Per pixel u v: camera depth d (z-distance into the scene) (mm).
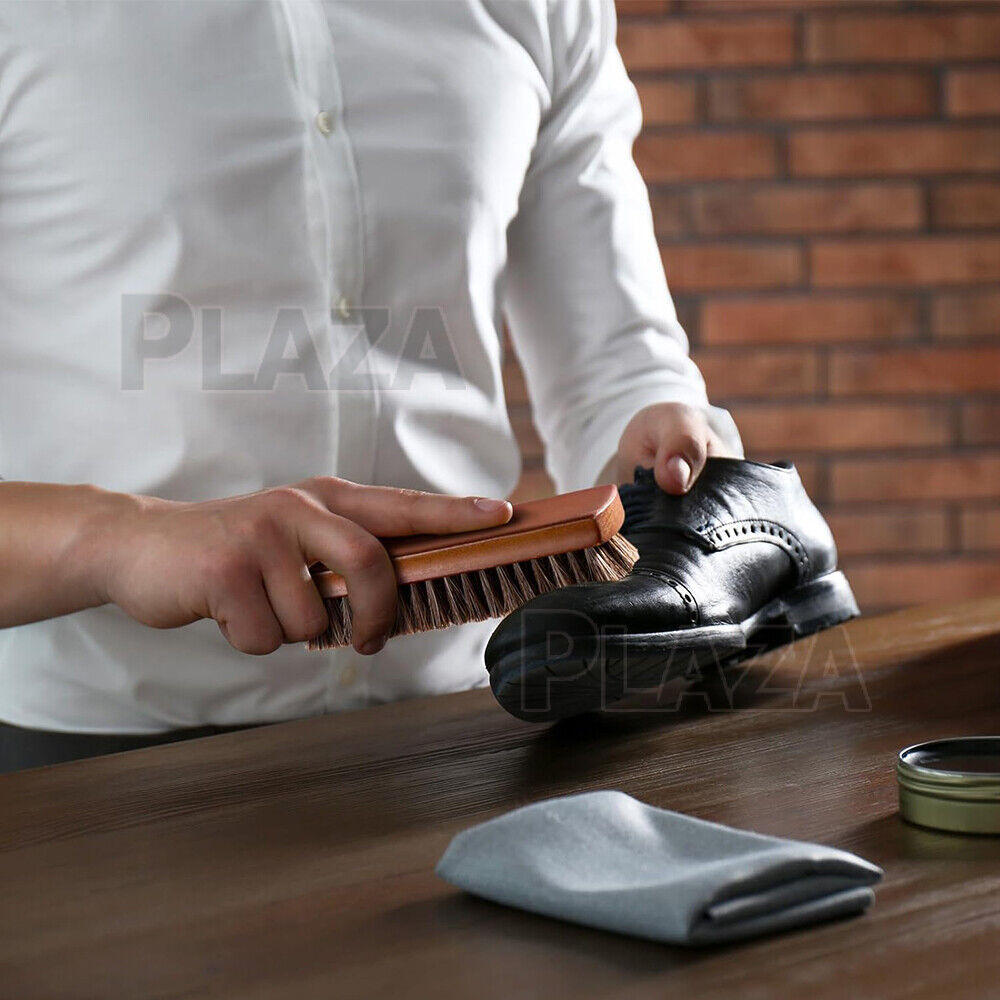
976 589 2375
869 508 2375
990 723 699
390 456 888
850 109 2312
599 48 1041
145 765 679
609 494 656
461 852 467
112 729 851
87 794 627
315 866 509
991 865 477
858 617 1003
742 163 2320
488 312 936
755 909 410
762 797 578
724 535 782
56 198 797
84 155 787
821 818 542
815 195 2326
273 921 450
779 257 2336
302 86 839
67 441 823
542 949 416
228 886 490
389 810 585
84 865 522
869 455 2367
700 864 444
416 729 737
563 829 469
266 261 826
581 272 1021
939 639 917
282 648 863
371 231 863
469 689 893
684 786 603
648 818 482
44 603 676
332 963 411
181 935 441
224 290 819
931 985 377
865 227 2332
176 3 797
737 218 2330
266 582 622
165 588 630
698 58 2305
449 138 888
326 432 853
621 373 996
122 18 785
